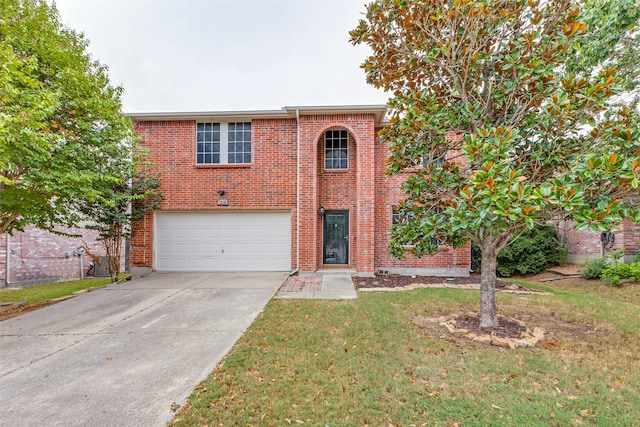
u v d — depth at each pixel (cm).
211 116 1054
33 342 481
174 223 1086
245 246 1084
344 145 1113
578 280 1033
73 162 708
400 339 463
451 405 298
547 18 445
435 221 465
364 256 1007
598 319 565
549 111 411
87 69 764
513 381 342
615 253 1009
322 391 324
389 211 1087
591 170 343
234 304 667
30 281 1272
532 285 903
